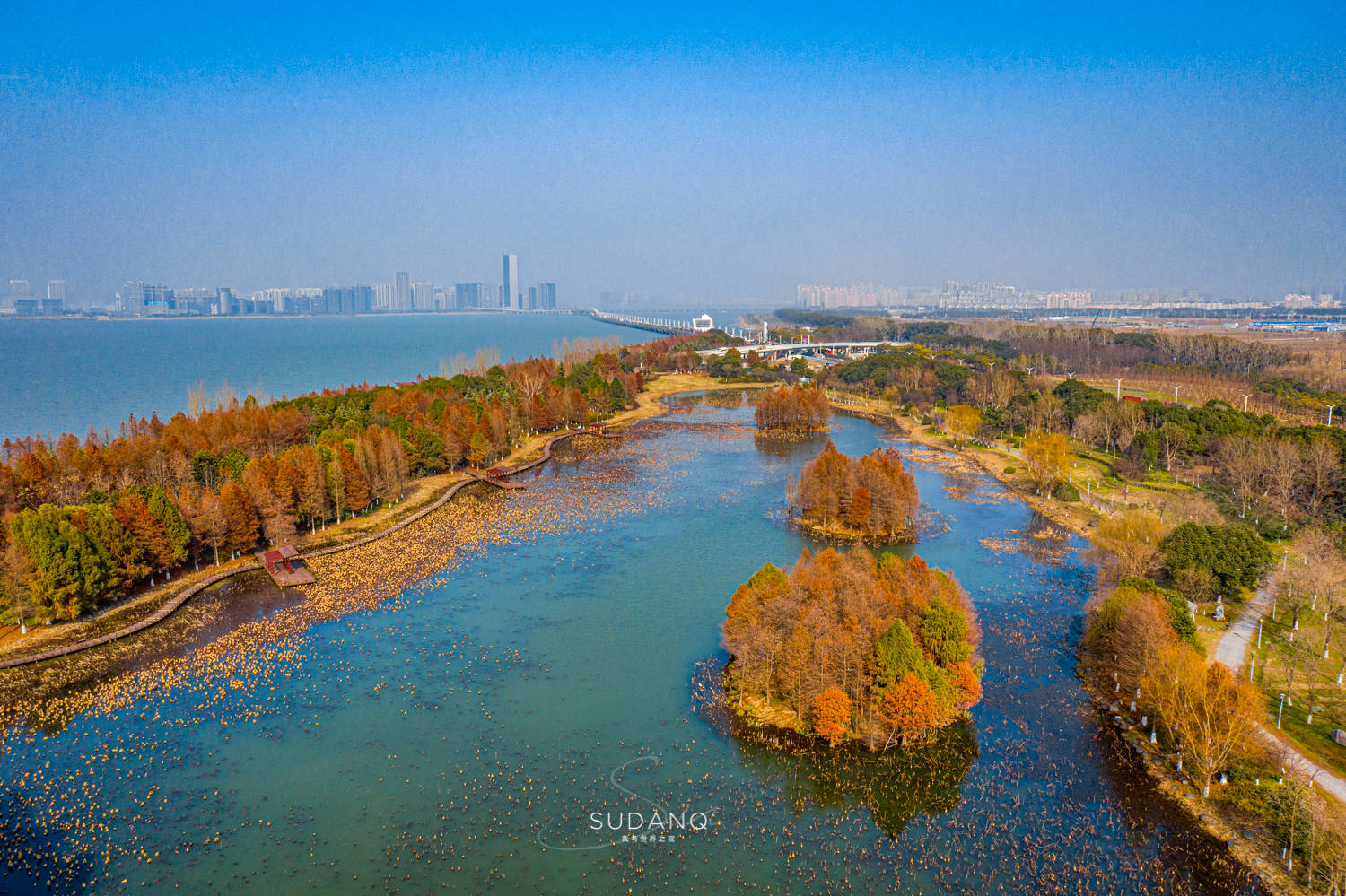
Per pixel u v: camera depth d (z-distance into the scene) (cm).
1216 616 14712
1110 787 10500
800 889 8900
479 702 12619
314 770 10919
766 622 12556
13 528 14812
